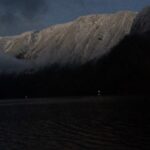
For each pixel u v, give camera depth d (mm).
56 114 123688
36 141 67000
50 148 59125
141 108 116938
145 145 55062
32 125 93562
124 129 72562
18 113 139375
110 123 84125
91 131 74312
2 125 96688
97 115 107375
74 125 87000
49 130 81688
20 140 69188
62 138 68562
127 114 100438
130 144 56594
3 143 66562
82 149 56312
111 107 134250
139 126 75062
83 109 138375
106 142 60125
